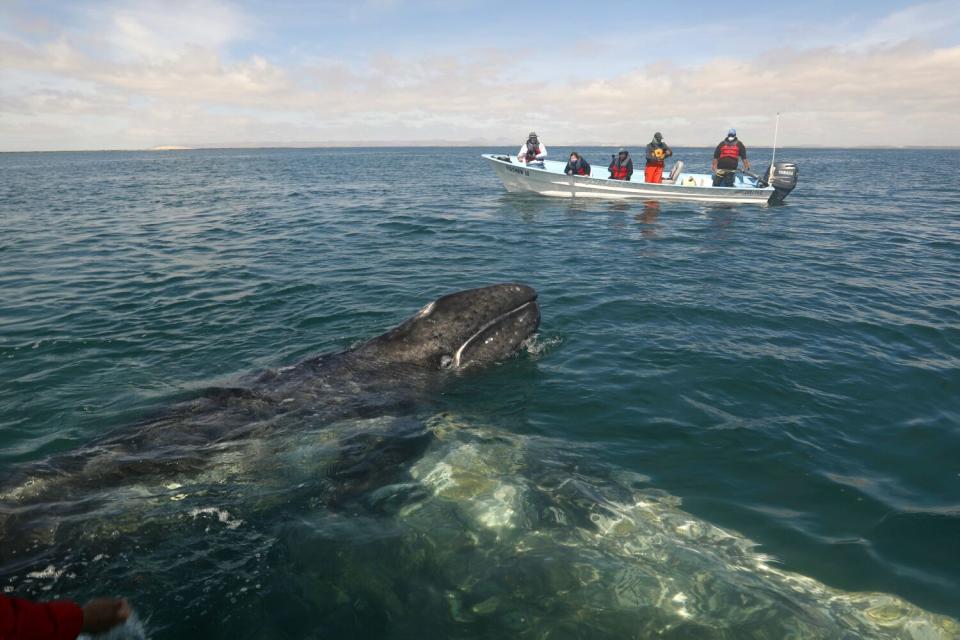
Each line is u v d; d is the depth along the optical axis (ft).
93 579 10.57
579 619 10.09
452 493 13.52
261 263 40.47
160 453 14.28
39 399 19.30
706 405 18.85
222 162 316.40
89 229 58.65
